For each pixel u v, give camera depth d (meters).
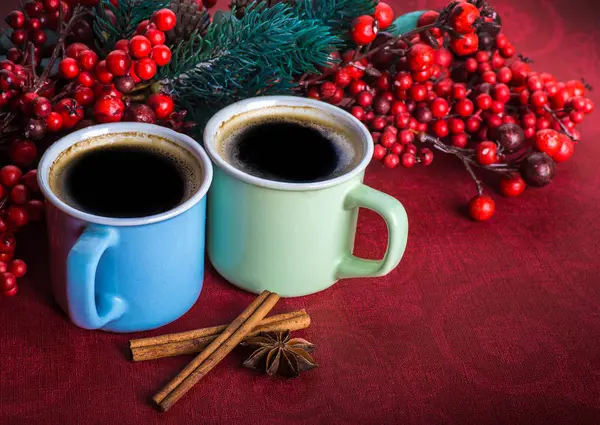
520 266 0.64
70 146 0.58
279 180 0.58
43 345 0.57
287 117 0.63
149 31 0.57
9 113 0.58
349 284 0.62
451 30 0.63
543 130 0.68
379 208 0.57
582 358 0.59
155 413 0.54
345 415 0.55
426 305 0.61
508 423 0.55
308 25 0.61
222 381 0.56
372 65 0.67
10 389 0.54
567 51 0.86
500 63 0.71
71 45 0.60
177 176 0.57
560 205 0.70
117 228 0.53
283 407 0.55
